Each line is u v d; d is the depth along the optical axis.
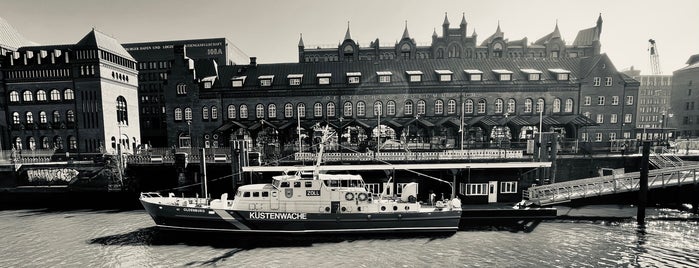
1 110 49.75
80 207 33.69
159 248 23.03
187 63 48.25
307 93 47.56
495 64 50.50
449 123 44.94
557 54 71.62
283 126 45.38
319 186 25.16
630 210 30.91
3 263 20.84
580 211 30.61
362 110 47.75
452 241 24.06
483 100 47.03
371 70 49.81
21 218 29.92
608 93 47.72
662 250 22.25
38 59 49.12
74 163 38.53
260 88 47.59
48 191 34.88
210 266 20.48
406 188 26.66
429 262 20.80
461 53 68.25
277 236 24.94
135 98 57.28
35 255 21.97
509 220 28.06
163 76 77.06
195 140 48.97
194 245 23.52
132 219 29.27
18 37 55.00
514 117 45.88
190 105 48.72
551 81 46.91
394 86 46.84
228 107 48.34
